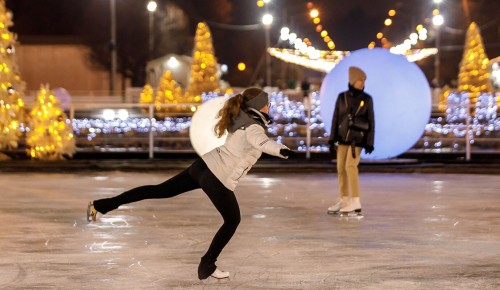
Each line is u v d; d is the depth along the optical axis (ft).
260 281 28.58
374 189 57.41
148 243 35.99
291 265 31.22
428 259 32.30
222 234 27.76
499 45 259.39
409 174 69.10
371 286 27.81
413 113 68.69
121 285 28.14
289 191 56.44
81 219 43.09
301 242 36.09
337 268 30.68
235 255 33.17
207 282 28.50
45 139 77.82
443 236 37.65
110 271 30.30
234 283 28.35
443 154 81.82
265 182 62.90
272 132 92.58
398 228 39.99
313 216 44.16
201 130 69.72
